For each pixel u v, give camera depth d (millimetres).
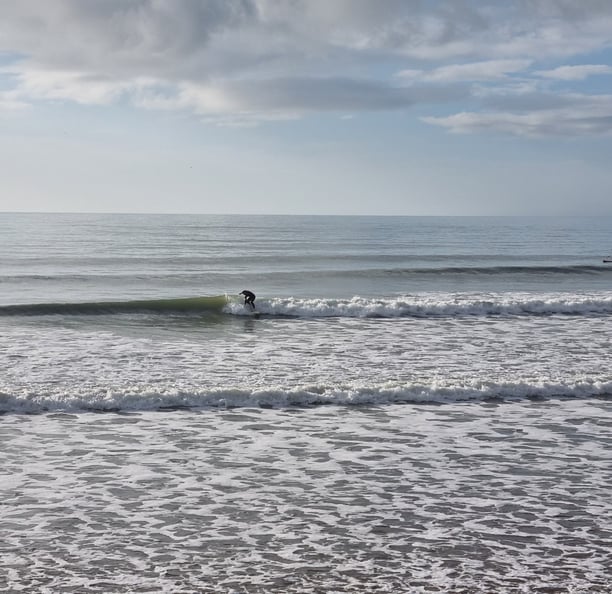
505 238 83500
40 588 6070
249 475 8797
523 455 9672
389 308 23094
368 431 10672
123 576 6301
